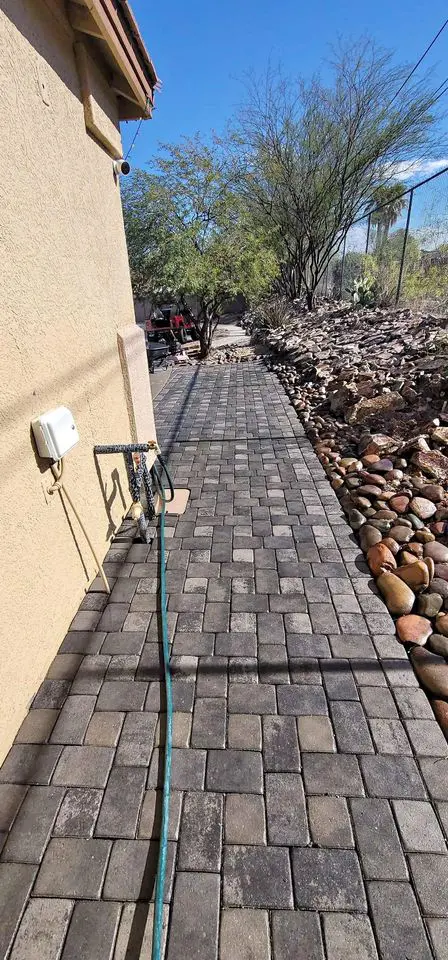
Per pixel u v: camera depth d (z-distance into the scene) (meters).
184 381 7.14
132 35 2.18
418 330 6.63
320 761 1.47
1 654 1.48
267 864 1.23
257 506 3.02
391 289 9.95
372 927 1.11
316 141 10.91
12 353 1.51
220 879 1.20
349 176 11.07
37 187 1.68
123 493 2.84
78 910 1.15
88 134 2.25
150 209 7.66
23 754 1.51
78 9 1.89
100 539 2.43
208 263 7.93
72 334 2.03
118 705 1.67
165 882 1.19
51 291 1.80
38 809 1.36
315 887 1.18
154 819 1.33
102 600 2.19
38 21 1.67
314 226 12.19
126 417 2.87
